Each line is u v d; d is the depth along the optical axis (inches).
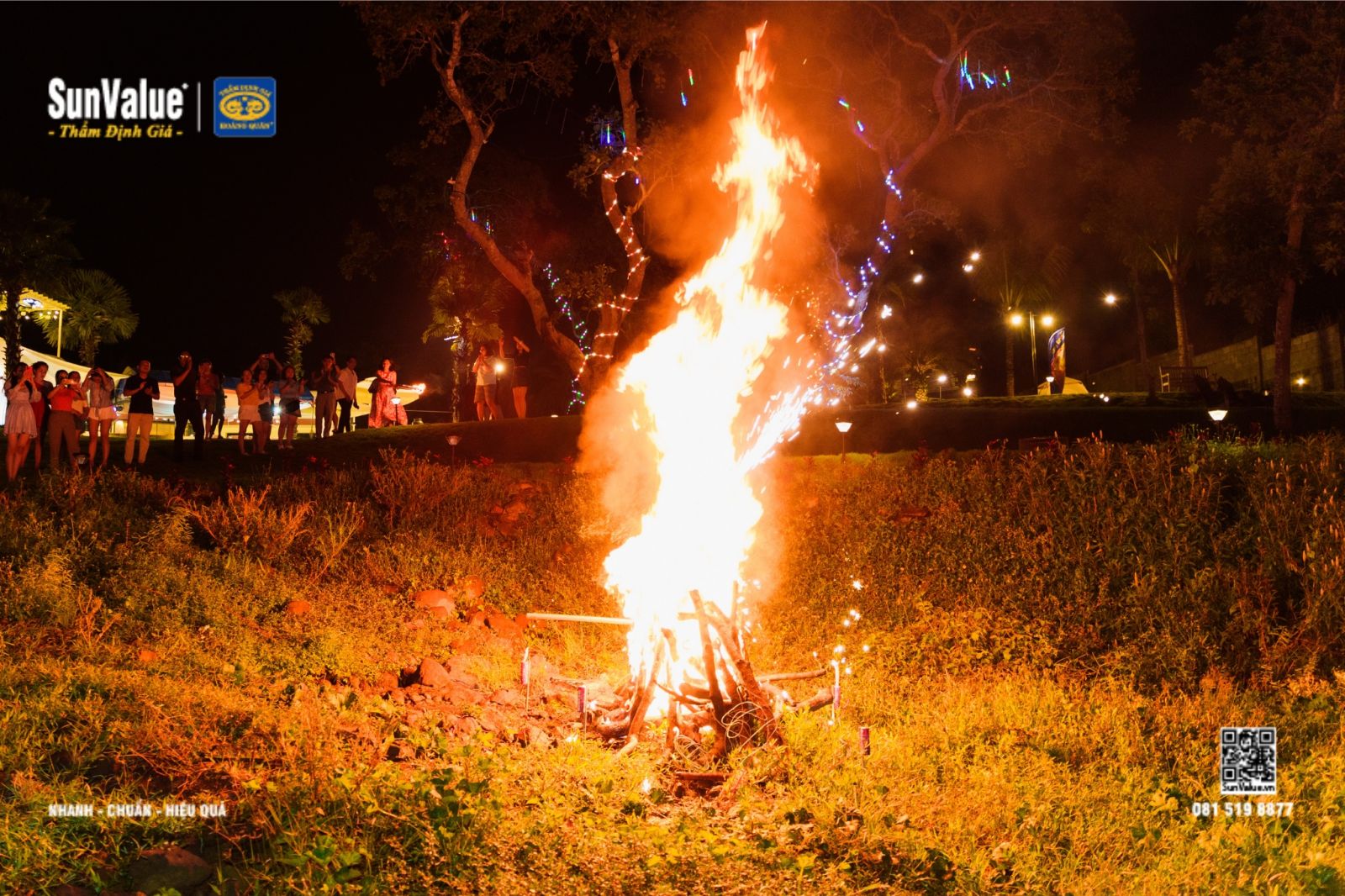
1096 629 407.2
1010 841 242.8
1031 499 518.6
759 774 275.7
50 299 1405.0
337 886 195.3
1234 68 922.1
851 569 486.0
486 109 1056.8
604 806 250.4
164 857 200.2
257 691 305.4
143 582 422.0
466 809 228.8
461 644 389.7
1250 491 485.4
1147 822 255.3
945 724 319.9
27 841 204.1
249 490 566.9
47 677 295.0
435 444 907.4
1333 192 901.2
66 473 551.8
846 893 212.5
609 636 423.8
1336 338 1579.7
